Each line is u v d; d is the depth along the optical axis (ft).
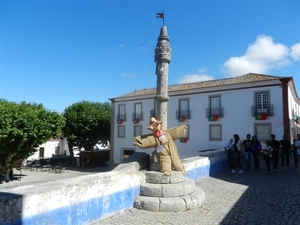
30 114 63.16
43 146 148.87
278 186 26.13
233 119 79.71
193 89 88.33
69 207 14.15
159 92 22.88
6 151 62.80
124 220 16.21
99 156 113.19
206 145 84.79
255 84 76.02
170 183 19.76
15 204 11.62
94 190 15.81
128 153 106.01
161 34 23.77
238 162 35.22
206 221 16.01
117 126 110.52
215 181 29.19
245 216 16.89
